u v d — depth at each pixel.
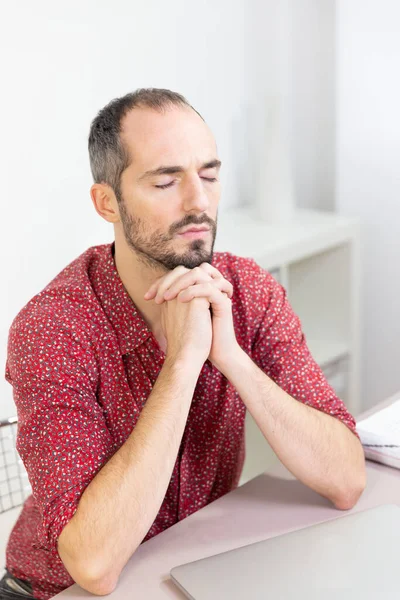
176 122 1.12
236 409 1.35
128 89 2.12
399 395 1.46
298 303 2.62
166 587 0.94
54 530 1.01
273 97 2.30
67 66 1.97
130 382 1.24
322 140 2.66
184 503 1.31
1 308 1.94
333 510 1.11
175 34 2.21
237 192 2.55
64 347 1.15
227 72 2.40
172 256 1.16
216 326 1.16
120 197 1.16
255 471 2.39
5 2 1.81
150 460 1.02
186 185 1.13
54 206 2.01
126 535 0.98
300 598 0.87
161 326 1.26
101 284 1.23
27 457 1.09
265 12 2.45
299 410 1.17
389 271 2.55
